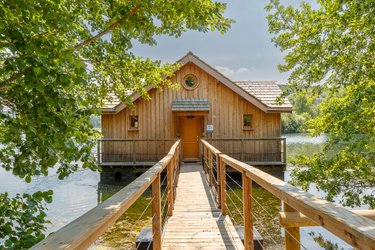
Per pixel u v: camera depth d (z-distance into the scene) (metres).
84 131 2.60
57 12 2.34
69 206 8.06
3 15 1.93
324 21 3.99
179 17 3.28
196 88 12.32
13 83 2.34
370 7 3.34
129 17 3.07
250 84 13.95
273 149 12.10
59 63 2.20
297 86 4.62
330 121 5.31
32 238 2.24
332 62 4.12
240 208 7.32
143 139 11.39
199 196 6.16
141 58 4.59
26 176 2.45
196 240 3.65
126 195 1.62
